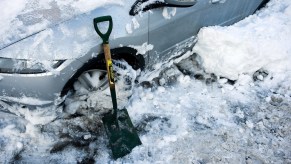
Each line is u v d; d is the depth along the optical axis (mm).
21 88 2404
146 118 3111
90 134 2939
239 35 3414
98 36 2475
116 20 2566
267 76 3547
